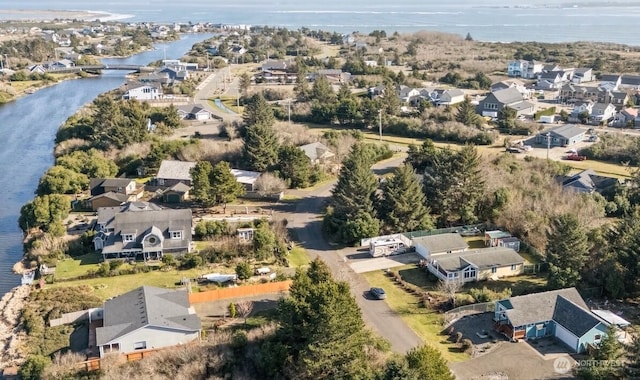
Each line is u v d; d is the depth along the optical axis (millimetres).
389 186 80375
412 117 142125
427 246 72688
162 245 72938
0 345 57156
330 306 47656
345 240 77250
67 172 96438
